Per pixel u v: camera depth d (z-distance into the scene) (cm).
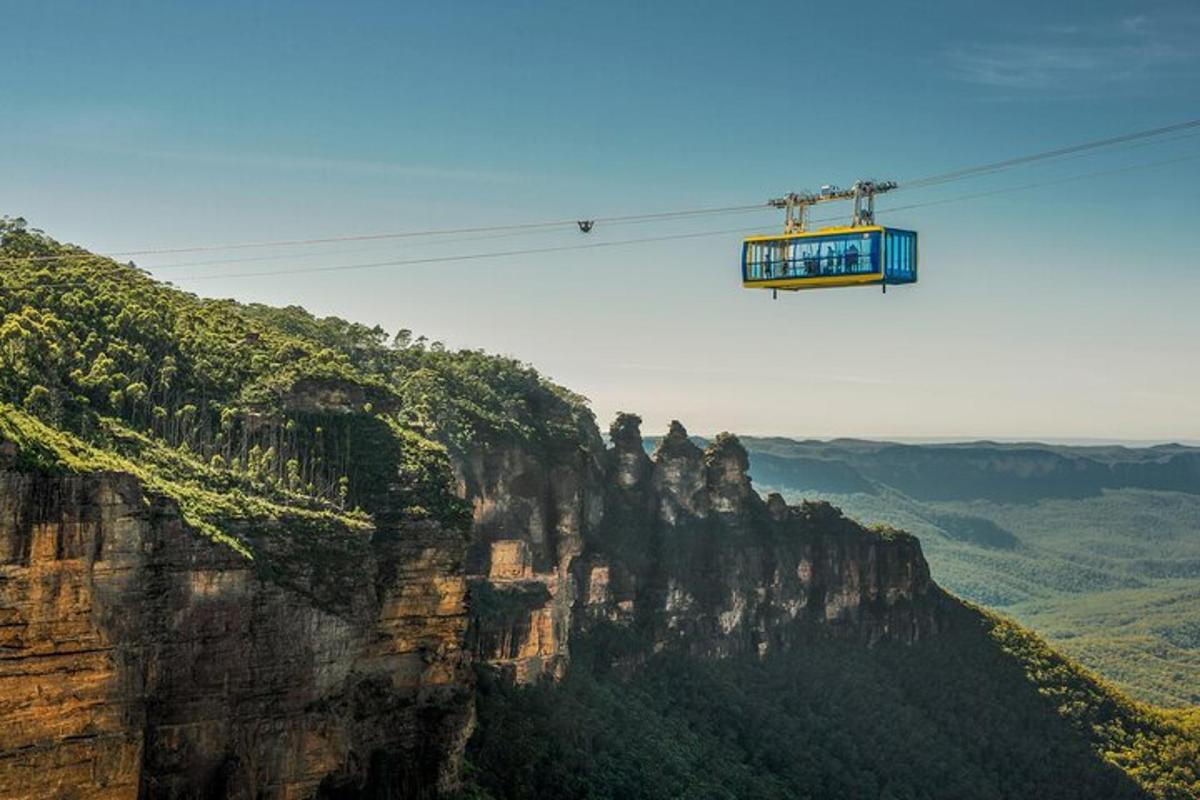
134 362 18088
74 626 13175
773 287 14575
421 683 17662
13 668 12800
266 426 18500
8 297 18000
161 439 16938
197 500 15538
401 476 18525
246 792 14838
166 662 14362
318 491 17638
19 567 12825
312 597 15812
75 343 17600
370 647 17112
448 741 17625
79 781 13238
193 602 14588
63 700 13138
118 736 13525
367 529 17000
